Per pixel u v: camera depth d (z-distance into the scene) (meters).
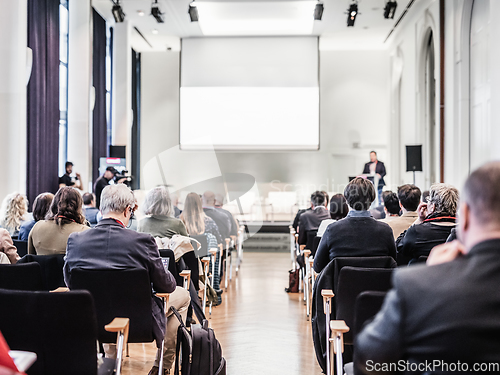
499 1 5.60
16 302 1.64
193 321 3.25
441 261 1.07
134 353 3.46
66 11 9.60
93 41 10.50
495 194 0.99
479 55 7.46
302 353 3.41
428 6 9.67
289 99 12.75
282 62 12.72
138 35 12.57
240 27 12.22
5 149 5.96
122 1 10.29
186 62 12.80
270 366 3.14
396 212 3.87
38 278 2.29
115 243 2.28
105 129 11.38
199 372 2.40
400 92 12.66
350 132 13.55
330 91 13.62
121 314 2.22
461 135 7.96
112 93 12.22
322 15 11.16
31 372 1.67
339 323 2.01
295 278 5.49
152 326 2.28
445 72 8.67
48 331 1.65
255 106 12.79
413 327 1.00
